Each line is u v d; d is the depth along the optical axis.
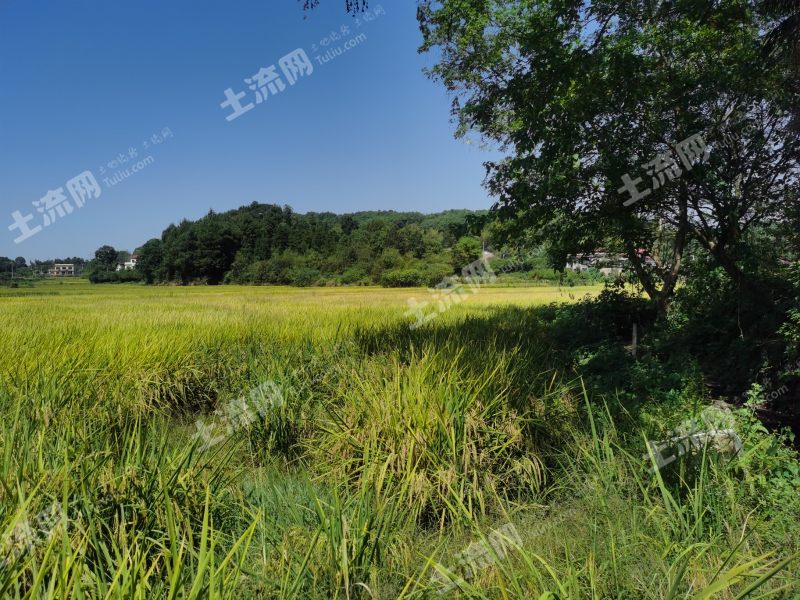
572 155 9.50
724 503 3.70
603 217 10.76
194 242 80.12
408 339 9.16
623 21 9.09
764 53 7.70
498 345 8.78
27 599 2.31
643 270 13.25
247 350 9.00
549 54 8.69
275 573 3.07
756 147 9.16
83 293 47.75
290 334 11.12
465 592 2.87
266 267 82.44
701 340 10.05
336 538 3.27
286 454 6.19
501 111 12.19
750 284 9.63
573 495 4.46
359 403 5.40
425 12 11.70
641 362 8.82
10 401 5.34
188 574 2.97
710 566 3.09
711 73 8.74
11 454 3.50
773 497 3.85
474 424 4.91
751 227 10.24
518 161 9.31
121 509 3.25
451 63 13.21
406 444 4.67
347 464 4.86
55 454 3.76
